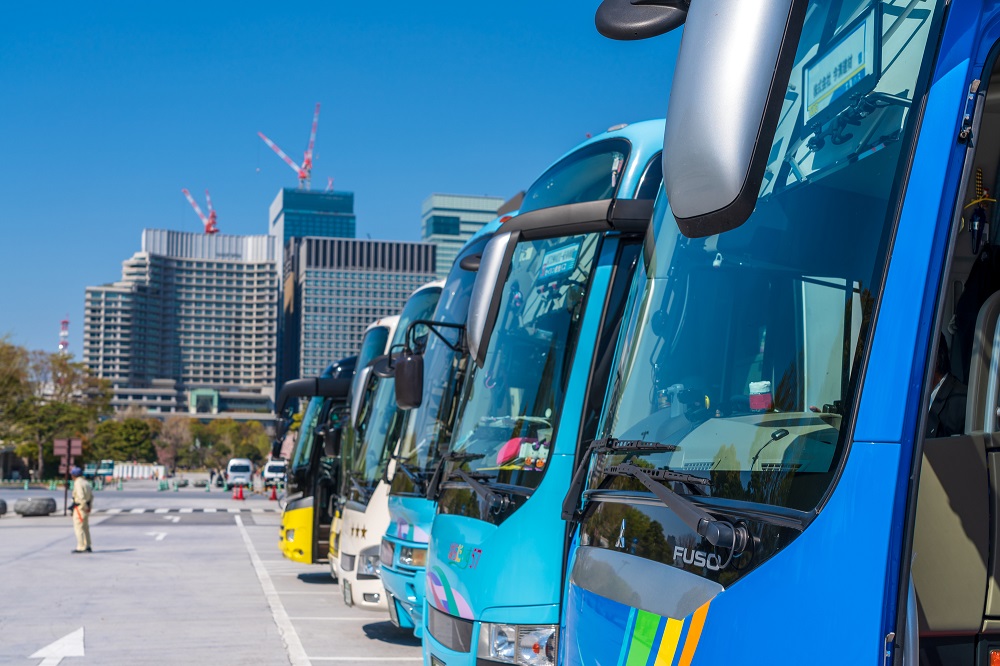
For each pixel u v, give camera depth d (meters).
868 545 2.13
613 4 3.01
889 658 2.08
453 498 5.54
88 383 94.62
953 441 2.48
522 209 6.01
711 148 2.11
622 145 5.45
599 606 2.92
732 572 2.39
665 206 3.46
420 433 8.09
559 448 4.99
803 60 2.74
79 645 10.30
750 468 2.50
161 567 19.20
